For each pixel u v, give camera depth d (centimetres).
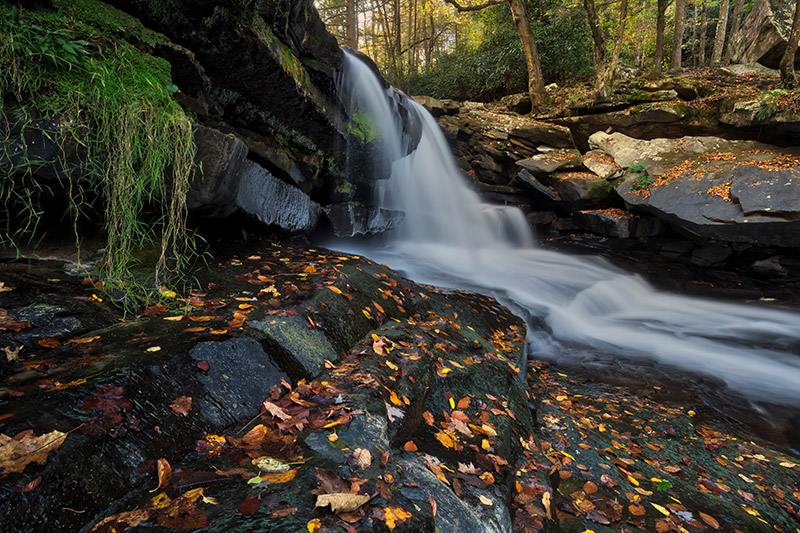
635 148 1102
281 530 125
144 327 221
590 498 261
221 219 404
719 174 905
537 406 383
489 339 441
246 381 202
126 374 170
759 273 935
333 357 260
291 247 457
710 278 982
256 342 224
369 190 766
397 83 1627
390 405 227
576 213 1112
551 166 1105
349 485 153
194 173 311
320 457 166
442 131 1205
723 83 1184
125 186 247
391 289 401
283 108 481
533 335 601
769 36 1423
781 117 909
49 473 124
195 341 205
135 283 263
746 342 697
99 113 240
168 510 130
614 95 1202
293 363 231
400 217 811
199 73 355
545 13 1521
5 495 113
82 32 251
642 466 315
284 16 411
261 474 152
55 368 173
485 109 1373
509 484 228
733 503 286
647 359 612
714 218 855
